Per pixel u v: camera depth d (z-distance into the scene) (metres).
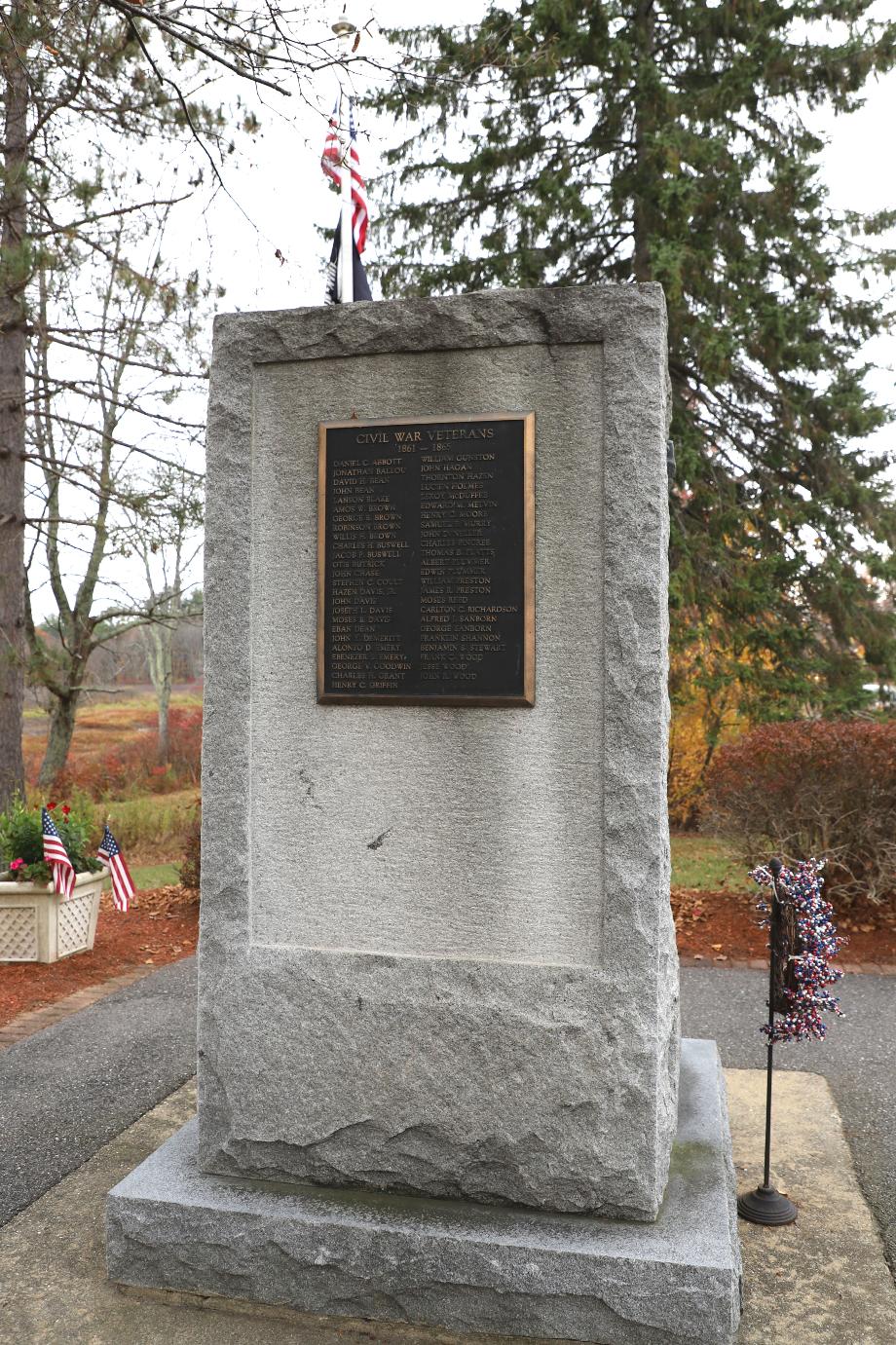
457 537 3.55
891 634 14.04
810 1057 5.69
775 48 13.16
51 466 12.12
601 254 14.71
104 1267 3.58
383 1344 3.16
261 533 3.74
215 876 3.70
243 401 3.74
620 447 3.39
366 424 3.63
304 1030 3.58
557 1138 3.37
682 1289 3.03
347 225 4.52
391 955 3.54
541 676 3.48
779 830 8.54
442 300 3.56
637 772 3.36
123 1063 5.60
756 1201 3.92
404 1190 3.50
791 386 14.26
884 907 8.79
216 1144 3.65
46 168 9.23
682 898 9.67
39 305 10.29
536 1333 3.15
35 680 12.95
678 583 12.64
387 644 3.60
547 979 3.40
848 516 14.04
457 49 13.12
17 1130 4.72
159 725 21.44
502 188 14.67
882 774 8.27
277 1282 3.34
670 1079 3.64
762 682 13.59
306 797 3.67
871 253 14.30
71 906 8.02
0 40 7.43
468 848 3.53
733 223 13.55
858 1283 3.46
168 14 6.75
